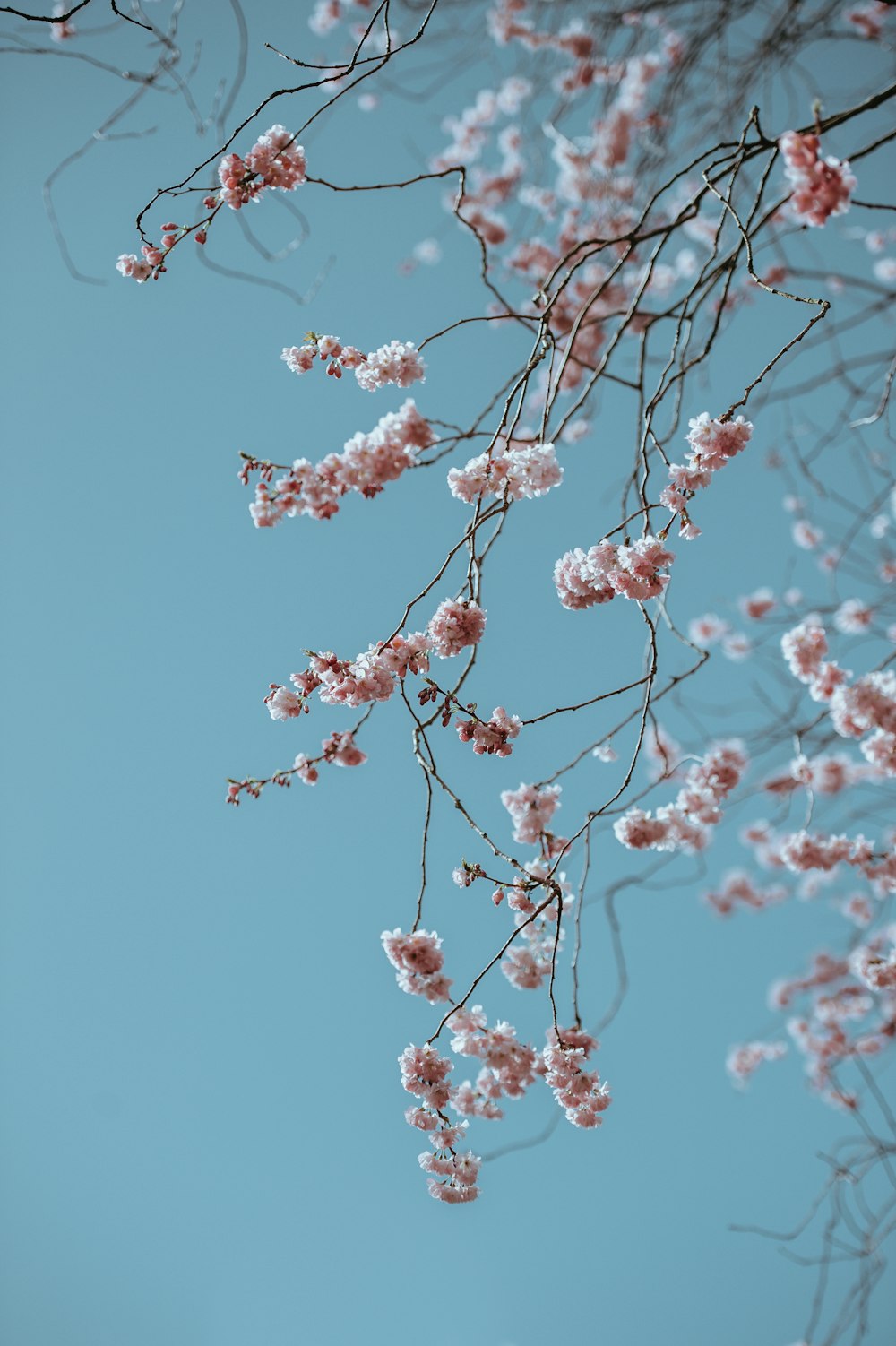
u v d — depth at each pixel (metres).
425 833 2.86
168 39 3.46
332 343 2.66
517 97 5.12
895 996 5.81
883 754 2.87
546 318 2.84
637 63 4.79
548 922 3.29
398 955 2.95
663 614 3.09
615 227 4.64
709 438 2.67
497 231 5.26
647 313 4.08
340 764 2.88
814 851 3.69
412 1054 3.00
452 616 2.72
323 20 4.98
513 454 2.59
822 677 2.95
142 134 3.75
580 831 2.83
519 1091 3.02
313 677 2.80
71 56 3.41
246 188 2.81
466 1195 3.02
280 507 2.39
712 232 4.92
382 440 2.38
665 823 3.30
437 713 2.79
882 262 5.35
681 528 2.74
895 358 3.69
